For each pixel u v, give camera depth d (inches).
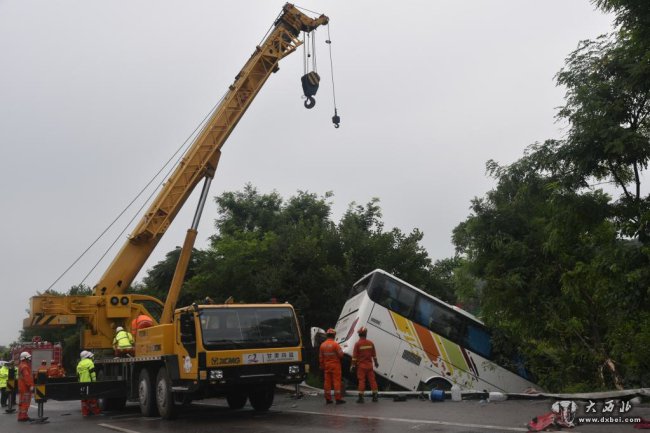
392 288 699.4
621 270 483.2
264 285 907.4
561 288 642.2
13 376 852.0
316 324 916.6
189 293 1013.8
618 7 445.1
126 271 773.3
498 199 716.7
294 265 928.9
